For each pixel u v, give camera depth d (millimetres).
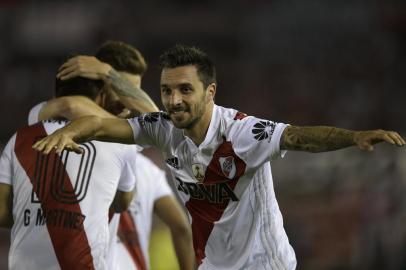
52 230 16312
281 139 13867
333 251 46281
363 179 49156
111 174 16875
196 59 14055
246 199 14875
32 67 91562
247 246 15172
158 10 97375
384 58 89125
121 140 15156
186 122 14133
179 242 21391
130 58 18922
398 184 47531
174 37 96000
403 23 91438
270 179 15180
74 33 93750
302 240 46531
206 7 98250
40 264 16375
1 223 17016
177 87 13992
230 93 86875
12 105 85188
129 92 17797
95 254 16500
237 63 90938
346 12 92438
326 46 91000
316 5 93250
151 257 33688
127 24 95062
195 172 14859
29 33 93625
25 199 16469
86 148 16734
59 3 95125
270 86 87000
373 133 12508
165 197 21297
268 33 93688
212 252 15539
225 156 14461
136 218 20484
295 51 91312
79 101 17047
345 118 82438
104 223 16734
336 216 47781
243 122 14398
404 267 43406
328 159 51500
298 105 84562
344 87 86500
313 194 50062
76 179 16531
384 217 46062
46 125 16938
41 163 16547
